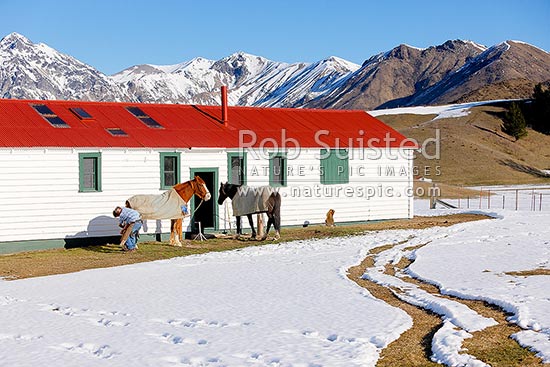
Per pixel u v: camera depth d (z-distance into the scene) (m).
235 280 19.39
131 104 33.69
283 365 10.82
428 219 38.28
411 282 19.00
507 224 34.53
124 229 26.58
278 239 29.64
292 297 16.59
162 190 29.52
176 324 13.95
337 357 11.23
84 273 21.34
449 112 122.00
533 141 107.06
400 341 12.61
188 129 31.97
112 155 28.39
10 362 11.31
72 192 27.56
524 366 11.02
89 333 13.28
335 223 34.62
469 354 11.64
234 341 12.35
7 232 26.31
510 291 16.62
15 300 16.95
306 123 36.69
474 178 80.69
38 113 29.81
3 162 26.22
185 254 25.97
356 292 17.25
